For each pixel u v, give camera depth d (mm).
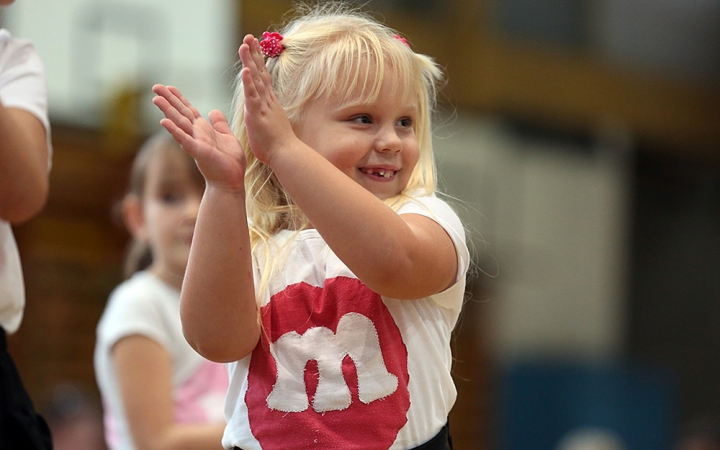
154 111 17906
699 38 29391
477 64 25250
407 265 4020
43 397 15023
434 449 4336
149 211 7293
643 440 22141
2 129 4535
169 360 6836
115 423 6875
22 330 16125
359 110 4422
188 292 4227
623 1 28031
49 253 16609
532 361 22734
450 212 4508
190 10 19125
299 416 4246
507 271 24547
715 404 27547
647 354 27250
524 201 25391
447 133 24156
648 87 28234
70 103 17562
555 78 26625
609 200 27312
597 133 27547
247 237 4199
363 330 4312
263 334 4406
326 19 4852
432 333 4465
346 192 3941
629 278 27641
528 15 26516
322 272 4473
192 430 6535
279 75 4668
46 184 4988
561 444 21453
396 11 24344
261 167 4809
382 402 4246
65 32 17891
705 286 28453
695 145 28938
